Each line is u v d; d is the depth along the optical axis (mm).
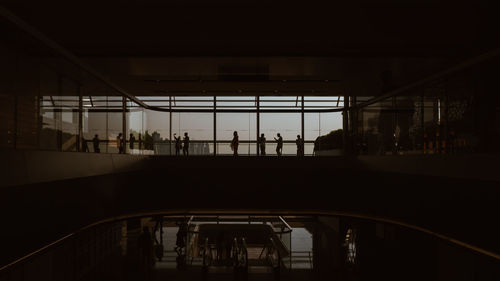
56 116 8555
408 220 11273
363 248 15281
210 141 19047
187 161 16422
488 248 7508
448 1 9602
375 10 10234
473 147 7539
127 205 14125
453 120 8156
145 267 13828
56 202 8609
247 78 18125
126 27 11352
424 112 9383
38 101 8000
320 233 20344
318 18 10766
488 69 7242
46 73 8297
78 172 9234
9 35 7098
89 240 12805
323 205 15789
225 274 13305
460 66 7605
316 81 18594
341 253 16312
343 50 13891
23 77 7824
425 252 11836
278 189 16203
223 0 9664
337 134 18156
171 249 17172
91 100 10359
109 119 11750
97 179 11461
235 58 14320
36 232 7637
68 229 9336
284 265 14648
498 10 10164
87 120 10125
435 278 11125
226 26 11328
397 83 18094
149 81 18625
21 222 7016
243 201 16219
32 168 7043
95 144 10688
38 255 7844
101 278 12250
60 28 11359
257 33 11930
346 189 15445
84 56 14156
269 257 16391
